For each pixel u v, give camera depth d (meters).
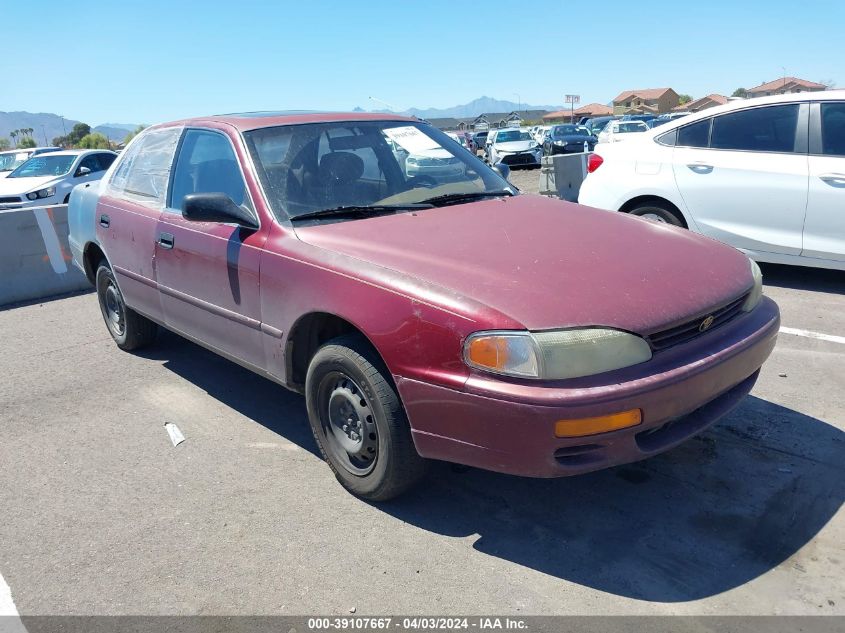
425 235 3.32
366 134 4.21
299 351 3.52
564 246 3.20
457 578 2.75
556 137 31.58
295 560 2.90
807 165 5.85
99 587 2.81
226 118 4.27
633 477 3.36
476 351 2.65
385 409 2.98
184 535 3.12
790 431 3.71
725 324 3.07
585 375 2.59
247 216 3.68
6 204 13.05
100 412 4.50
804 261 6.02
